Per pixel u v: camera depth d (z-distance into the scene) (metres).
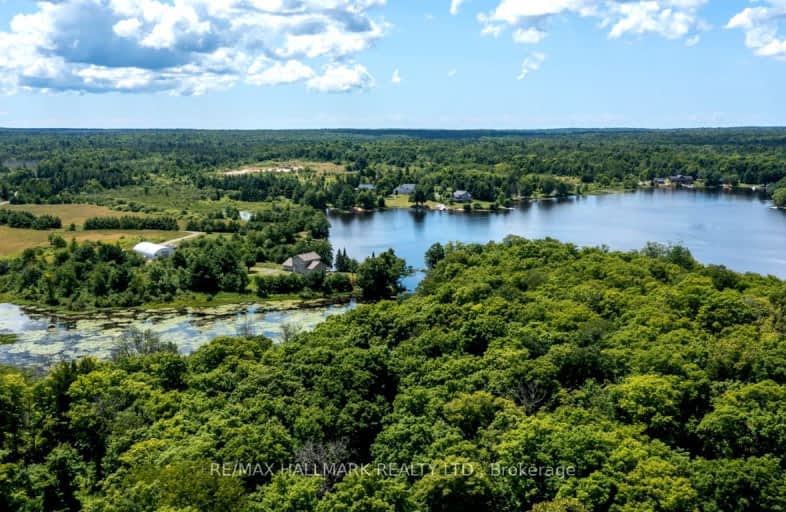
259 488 55.28
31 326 152.50
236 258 196.50
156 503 50.00
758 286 112.69
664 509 50.19
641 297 101.56
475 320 90.00
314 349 83.75
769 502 51.84
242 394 74.06
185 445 60.00
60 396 71.50
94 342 140.12
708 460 58.69
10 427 68.12
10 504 57.16
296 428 64.75
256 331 148.75
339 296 183.88
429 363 80.75
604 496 51.56
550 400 70.62
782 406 62.88
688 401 67.50
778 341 81.75
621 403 66.00
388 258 189.12
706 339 84.38
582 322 92.00
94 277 175.50
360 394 72.50
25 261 194.25
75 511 60.50
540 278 119.75
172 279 181.38
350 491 51.53
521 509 53.62
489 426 63.19
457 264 141.50
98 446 67.62
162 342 126.62
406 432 62.50
